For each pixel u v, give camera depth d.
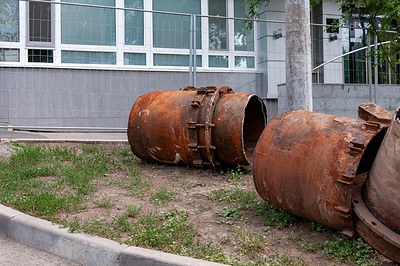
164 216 4.55
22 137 10.33
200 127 6.78
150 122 7.26
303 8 6.75
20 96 11.65
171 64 13.47
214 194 5.62
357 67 14.57
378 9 8.66
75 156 7.95
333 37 14.27
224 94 7.19
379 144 3.96
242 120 6.64
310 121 4.21
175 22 13.50
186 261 3.23
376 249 3.38
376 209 3.39
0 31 11.88
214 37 13.81
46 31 12.27
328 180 3.65
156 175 6.86
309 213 3.99
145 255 3.35
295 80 6.76
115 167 7.49
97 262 3.54
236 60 13.98
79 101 12.20
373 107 4.08
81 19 12.58
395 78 13.94
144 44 13.16
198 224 4.34
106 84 12.44
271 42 13.72
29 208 4.68
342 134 3.78
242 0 14.27
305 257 3.59
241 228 4.30
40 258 3.76
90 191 5.62
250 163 6.97
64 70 12.07
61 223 4.14
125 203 5.08
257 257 3.53
